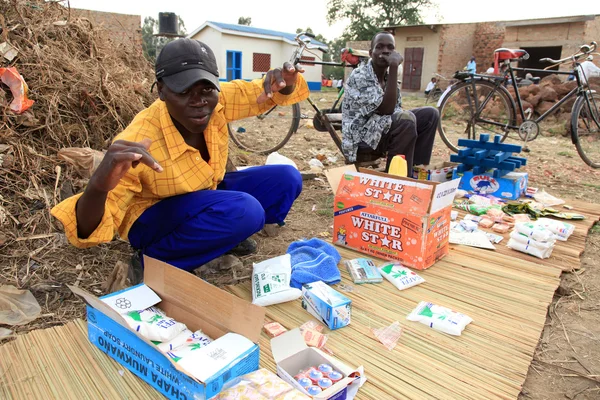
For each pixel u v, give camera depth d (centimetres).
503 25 1531
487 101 520
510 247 273
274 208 253
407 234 238
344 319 187
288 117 729
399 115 334
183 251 208
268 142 561
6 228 239
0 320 182
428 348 176
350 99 344
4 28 296
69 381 150
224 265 239
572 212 342
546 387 163
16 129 274
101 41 381
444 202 241
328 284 223
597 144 512
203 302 158
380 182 249
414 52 1678
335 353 171
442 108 527
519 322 195
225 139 210
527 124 507
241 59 1922
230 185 244
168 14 698
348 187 260
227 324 153
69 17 355
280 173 243
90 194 141
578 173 479
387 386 154
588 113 507
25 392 145
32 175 261
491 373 163
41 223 249
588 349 186
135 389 147
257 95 212
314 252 239
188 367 133
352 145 347
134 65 430
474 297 215
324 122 406
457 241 279
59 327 178
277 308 201
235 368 136
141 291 172
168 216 197
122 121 321
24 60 294
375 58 334
